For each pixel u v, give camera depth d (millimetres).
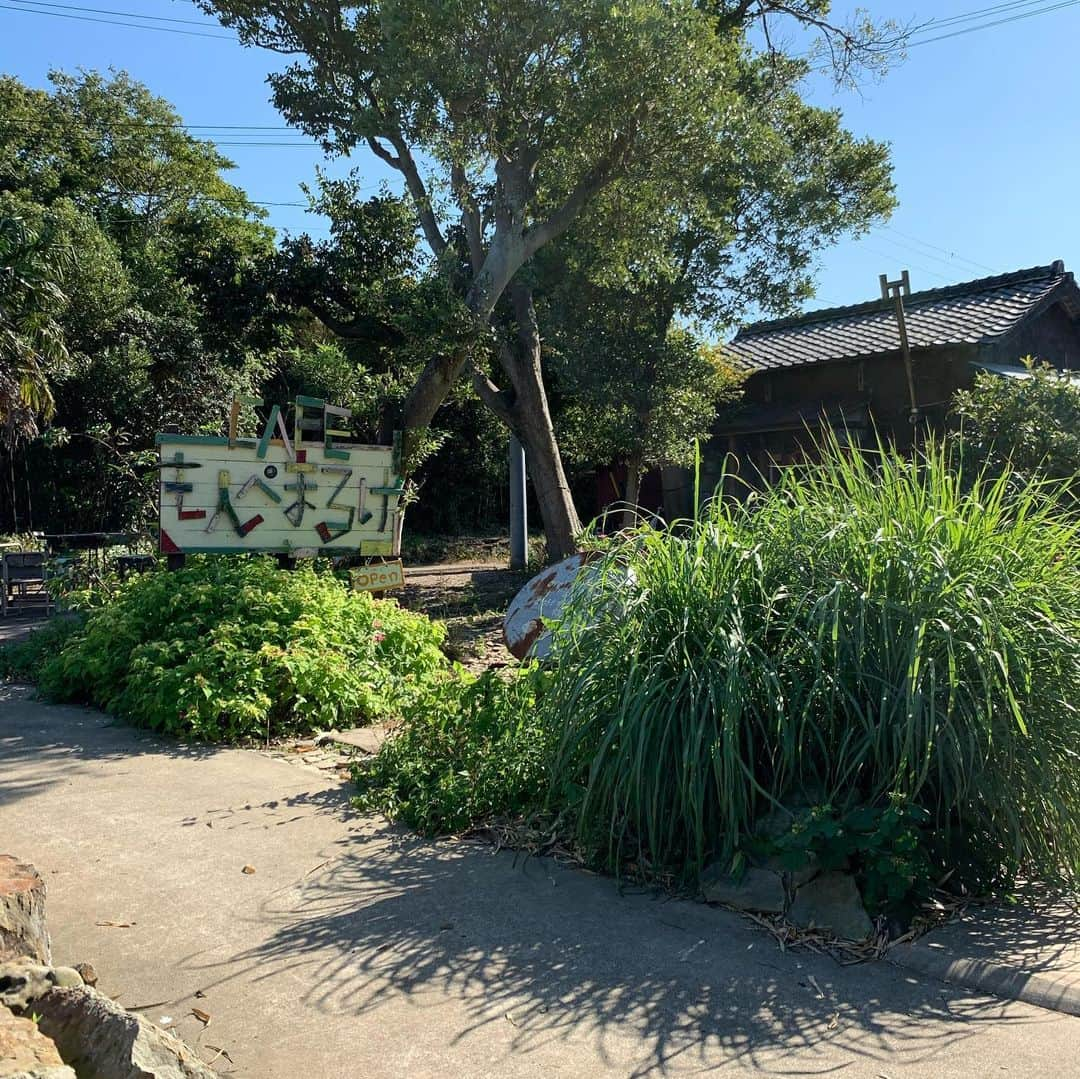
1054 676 4434
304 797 5922
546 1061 3248
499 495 31797
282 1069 3201
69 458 22844
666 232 15570
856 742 4492
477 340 14703
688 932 4156
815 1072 3168
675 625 4848
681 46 12734
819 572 4871
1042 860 4387
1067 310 19953
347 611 8852
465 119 13148
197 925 4207
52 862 4883
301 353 24719
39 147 30422
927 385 19031
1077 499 5539
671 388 18094
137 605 8617
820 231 18094
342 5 15266
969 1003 3590
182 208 30516
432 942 4059
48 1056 2426
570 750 4805
